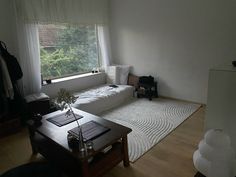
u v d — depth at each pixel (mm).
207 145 1625
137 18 4125
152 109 3541
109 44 4707
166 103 3812
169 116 3203
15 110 3027
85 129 1971
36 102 3107
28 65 3340
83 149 1616
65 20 3732
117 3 4355
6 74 2785
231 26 3055
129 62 4559
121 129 1959
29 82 3410
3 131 2852
